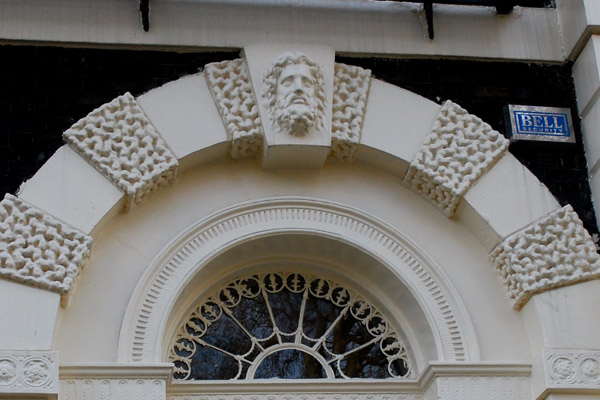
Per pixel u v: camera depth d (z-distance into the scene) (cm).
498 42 1000
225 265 915
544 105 989
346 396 886
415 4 1000
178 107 920
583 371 843
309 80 915
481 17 1008
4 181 883
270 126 911
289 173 939
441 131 941
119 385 816
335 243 916
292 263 938
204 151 912
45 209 855
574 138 977
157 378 821
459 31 997
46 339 803
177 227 901
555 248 897
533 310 880
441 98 974
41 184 865
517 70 999
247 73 940
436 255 923
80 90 930
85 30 944
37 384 774
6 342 793
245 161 938
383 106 952
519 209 916
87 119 895
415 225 935
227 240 897
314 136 912
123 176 878
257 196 926
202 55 957
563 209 911
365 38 977
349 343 923
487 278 916
